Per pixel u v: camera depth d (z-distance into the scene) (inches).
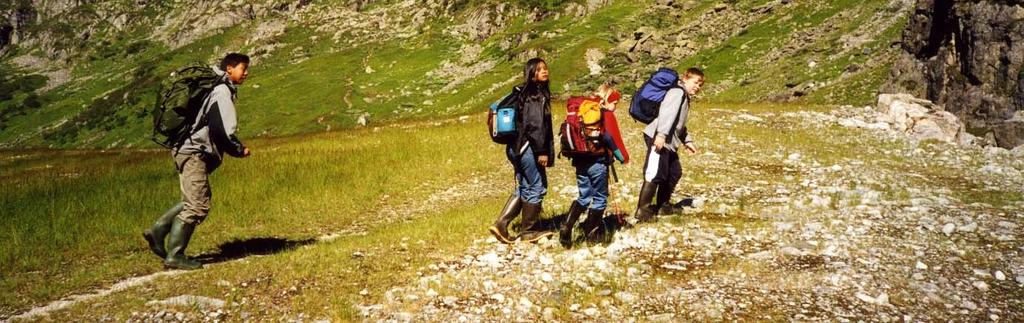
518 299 215.5
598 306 209.5
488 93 5334.6
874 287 223.5
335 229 408.5
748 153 617.9
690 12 6176.2
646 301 213.2
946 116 935.0
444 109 5270.7
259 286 234.5
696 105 1250.0
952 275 236.5
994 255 258.2
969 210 343.3
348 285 233.6
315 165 616.1
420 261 267.0
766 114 1008.9
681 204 371.2
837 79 2657.5
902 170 522.6
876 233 293.1
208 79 269.9
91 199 473.1
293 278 243.0
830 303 210.1
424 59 7155.5
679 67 4136.3
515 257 269.4
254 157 692.7
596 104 264.5
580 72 5002.5
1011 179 474.6
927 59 1930.4
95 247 349.1
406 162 636.1
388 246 299.0
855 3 3801.7
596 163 269.4
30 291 255.0
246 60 278.2
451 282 231.8
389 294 221.0
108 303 217.6
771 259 255.4
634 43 5014.8
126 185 540.7
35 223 397.1
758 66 3592.5
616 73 4608.8
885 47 2778.1
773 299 214.1
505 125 267.6
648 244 277.9
